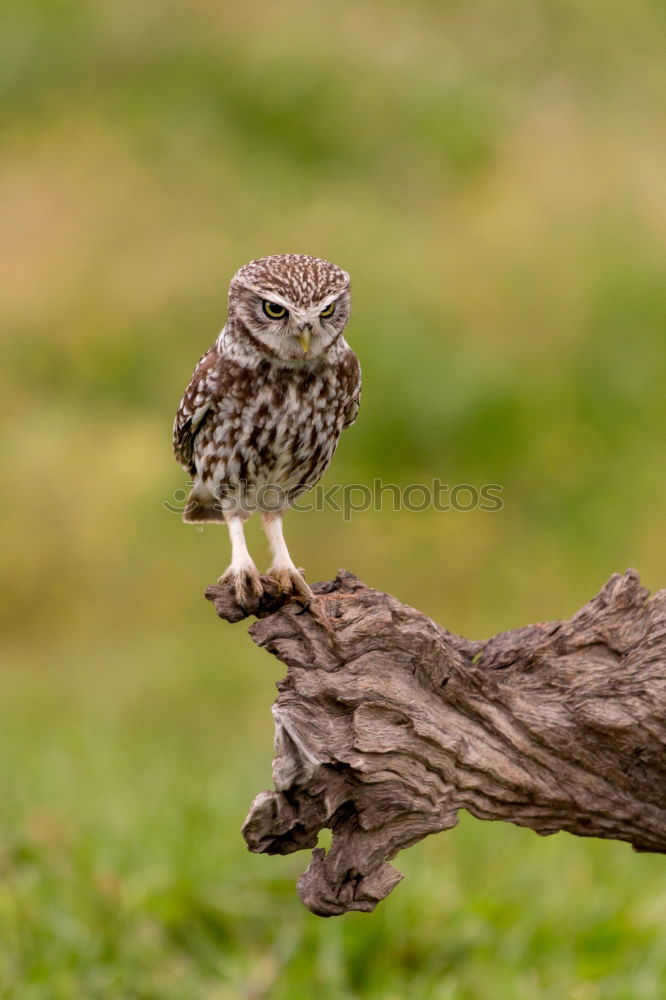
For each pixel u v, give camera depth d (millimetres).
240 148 26891
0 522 21094
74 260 24797
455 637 6906
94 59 28938
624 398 22375
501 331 23109
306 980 9648
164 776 13531
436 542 20781
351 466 21406
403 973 9852
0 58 28969
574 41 30266
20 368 23438
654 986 9477
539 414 22047
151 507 21406
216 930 10250
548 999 9461
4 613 20594
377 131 27266
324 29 29219
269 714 16781
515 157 26812
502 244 24484
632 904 10656
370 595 6758
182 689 17453
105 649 19547
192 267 24391
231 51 28469
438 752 6523
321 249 24406
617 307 23359
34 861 10844
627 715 6586
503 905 10539
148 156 26672
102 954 9891
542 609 19875
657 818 6738
